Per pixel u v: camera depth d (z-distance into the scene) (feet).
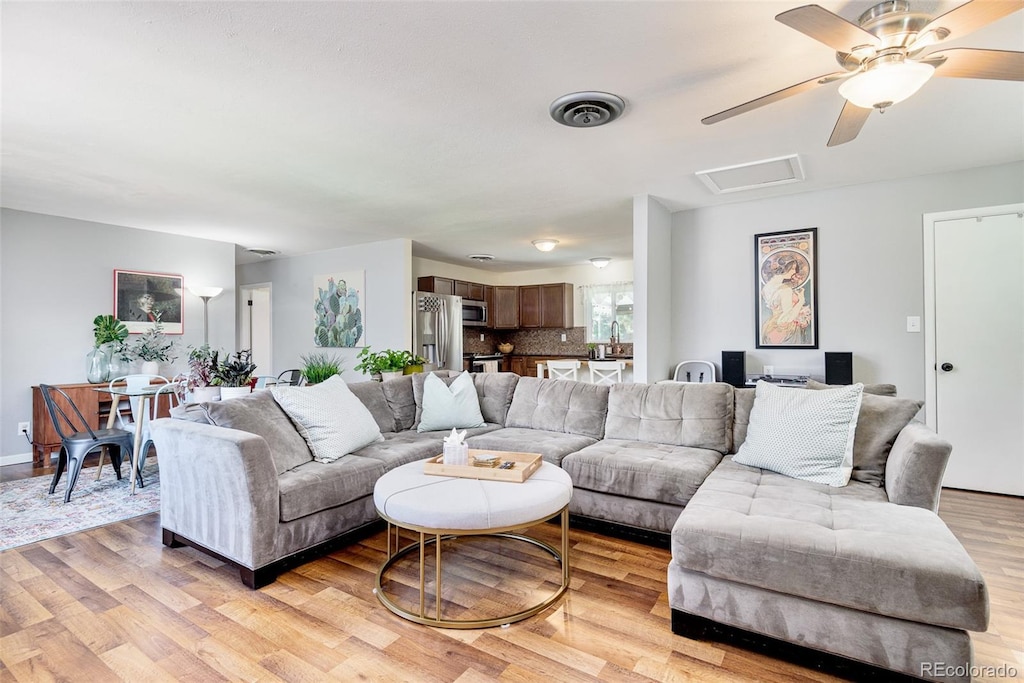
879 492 7.11
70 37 6.21
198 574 7.70
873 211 12.75
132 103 8.01
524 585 7.32
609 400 11.19
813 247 13.43
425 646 5.90
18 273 14.62
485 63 6.95
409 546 8.55
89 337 15.93
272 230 17.70
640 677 5.34
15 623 6.37
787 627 5.47
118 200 13.65
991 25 6.31
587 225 17.39
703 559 5.83
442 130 9.19
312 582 7.46
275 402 9.33
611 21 6.03
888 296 12.64
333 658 5.68
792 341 13.75
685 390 10.39
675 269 15.44
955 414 12.03
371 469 8.98
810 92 7.91
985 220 11.64
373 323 20.34
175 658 5.68
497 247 21.72
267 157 10.47
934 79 7.57
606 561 8.09
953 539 5.36
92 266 16.06
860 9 5.94
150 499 11.21
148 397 12.38
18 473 13.41
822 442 7.70
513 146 10.03
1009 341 11.55
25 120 8.59
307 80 7.36
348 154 10.36
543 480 7.40
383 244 20.03
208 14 5.78
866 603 5.04
